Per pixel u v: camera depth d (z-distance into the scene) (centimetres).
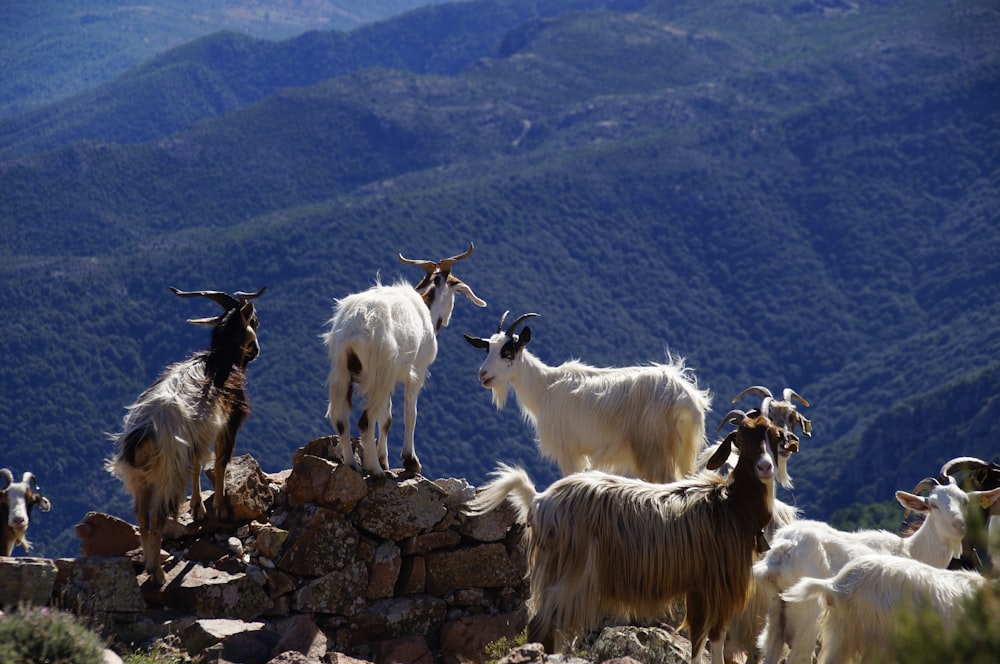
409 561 898
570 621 719
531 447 9200
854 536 789
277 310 13688
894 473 7306
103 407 11594
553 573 732
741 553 738
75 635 622
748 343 16788
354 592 866
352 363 855
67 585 751
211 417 811
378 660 850
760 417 764
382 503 884
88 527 836
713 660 741
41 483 9444
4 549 955
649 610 731
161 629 766
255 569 834
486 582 923
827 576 730
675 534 724
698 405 969
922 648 471
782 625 741
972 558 891
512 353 1023
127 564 768
